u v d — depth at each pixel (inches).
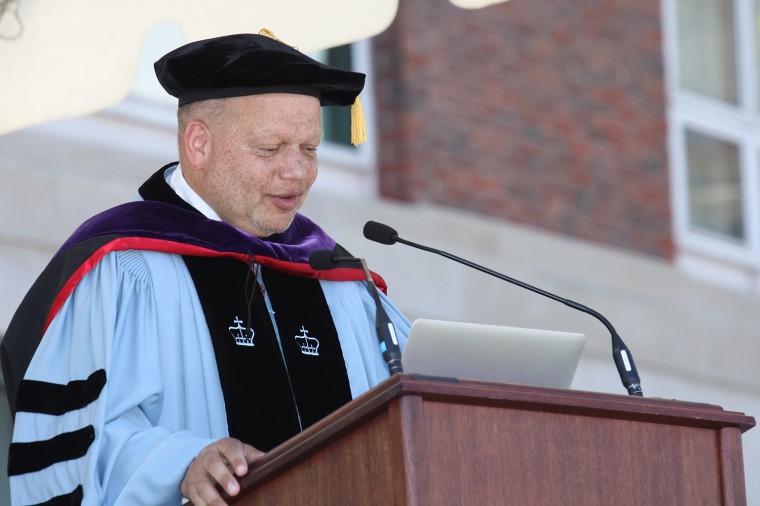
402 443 361.4
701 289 1294.3
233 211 517.3
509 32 1214.3
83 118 984.3
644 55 1320.1
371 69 1148.5
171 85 516.7
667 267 1270.9
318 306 533.6
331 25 622.8
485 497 370.3
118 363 471.5
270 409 495.5
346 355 529.7
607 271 1221.7
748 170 1414.9
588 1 1280.8
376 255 1055.6
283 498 390.0
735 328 1277.1
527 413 381.4
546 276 1152.2
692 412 402.9
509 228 1160.2
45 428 461.1
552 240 1186.0
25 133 941.8
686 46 1408.7
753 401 1275.8
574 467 384.8
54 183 915.4
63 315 484.4
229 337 499.5
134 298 490.0
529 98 1218.0
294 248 534.6
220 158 510.0
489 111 1186.6
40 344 478.3
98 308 480.7
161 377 477.4
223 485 397.7
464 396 370.0
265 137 504.1
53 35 605.6
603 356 1168.8
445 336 420.2
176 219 510.9
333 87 519.2
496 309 1114.7
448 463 367.9
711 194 1389.0
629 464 393.7
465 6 589.3
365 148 1136.8
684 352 1234.6
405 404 363.6
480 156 1173.1
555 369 441.1
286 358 515.5
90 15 604.7
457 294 1094.4
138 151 1001.5
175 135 1039.6
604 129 1272.1
